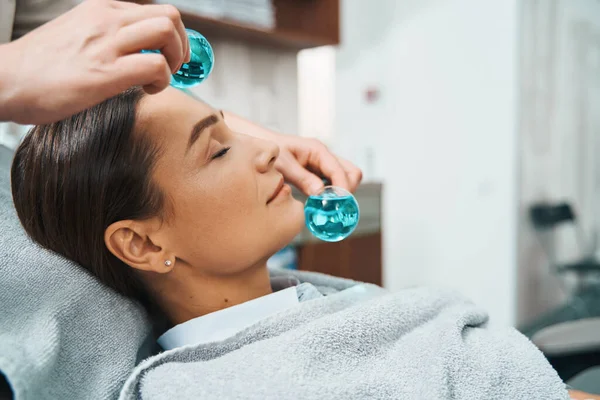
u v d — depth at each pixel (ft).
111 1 1.31
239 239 2.03
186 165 1.98
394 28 9.25
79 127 1.90
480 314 2.24
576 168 9.45
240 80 6.50
